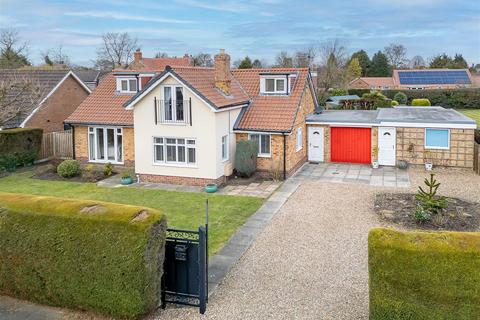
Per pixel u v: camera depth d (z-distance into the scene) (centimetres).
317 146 2923
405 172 2586
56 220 1041
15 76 3203
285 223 1694
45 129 3222
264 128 2439
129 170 2662
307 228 1631
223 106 2273
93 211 1034
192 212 1864
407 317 875
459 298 843
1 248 1077
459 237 874
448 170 2608
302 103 2770
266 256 1376
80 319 1022
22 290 1087
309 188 2234
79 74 5900
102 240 993
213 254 1395
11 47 6756
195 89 2225
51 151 3103
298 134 2702
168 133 2350
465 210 1802
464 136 2589
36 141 2953
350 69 8006
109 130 2736
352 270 1259
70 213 1041
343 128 2862
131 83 2869
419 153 2684
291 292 1132
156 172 2408
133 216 1002
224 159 2412
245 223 1703
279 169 2444
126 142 2677
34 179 2552
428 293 859
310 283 1181
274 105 2591
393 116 2898
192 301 1080
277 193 2148
